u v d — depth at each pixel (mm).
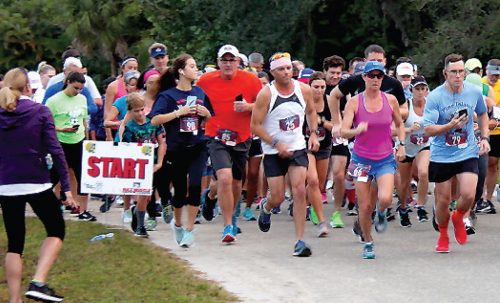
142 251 17391
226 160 18125
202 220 22047
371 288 14336
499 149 22438
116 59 49344
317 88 20297
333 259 16781
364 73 16625
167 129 17688
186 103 17641
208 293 14016
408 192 23125
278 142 16984
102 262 16578
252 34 51125
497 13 45375
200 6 51656
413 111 20797
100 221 21469
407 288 14328
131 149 18484
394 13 49000
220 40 51875
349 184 22547
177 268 15844
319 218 19406
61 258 17094
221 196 18188
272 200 17781
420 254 17234
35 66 50312
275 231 20281
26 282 15688
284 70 16781
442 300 13547
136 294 14188
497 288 14281
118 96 22422
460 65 16734
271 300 13594
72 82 21438
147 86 19781
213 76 18219
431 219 21891
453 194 20578
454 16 47000
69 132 21406
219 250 17719
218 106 18125
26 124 13531
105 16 48344
